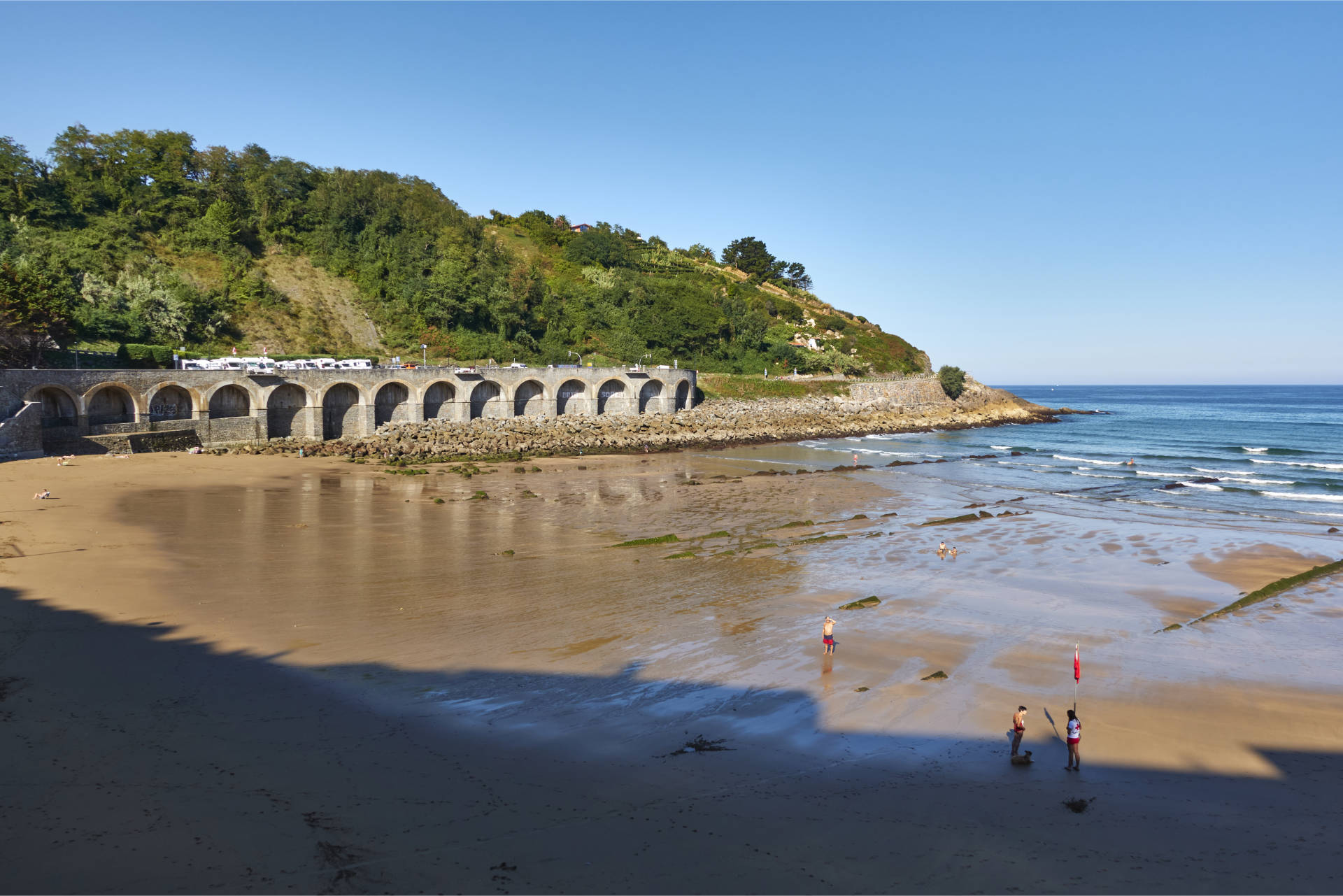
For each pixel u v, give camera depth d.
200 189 103.38
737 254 179.50
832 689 22.69
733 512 49.53
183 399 69.12
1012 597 32.84
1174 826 16.11
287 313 95.56
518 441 80.38
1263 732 20.70
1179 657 26.28
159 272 88.19
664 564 36.31
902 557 39.28
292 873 12.48
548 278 123.00
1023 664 25.30
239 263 98.19
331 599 28.75
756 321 126.06
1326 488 61.53
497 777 16.50
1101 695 22.94
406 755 17.30
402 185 123.12
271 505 46.34
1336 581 35.81
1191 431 113.25
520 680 22.27
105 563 31.30
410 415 83.00
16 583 27.94
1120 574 36.88
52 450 58.25
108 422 64.75
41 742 16.69
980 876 13.88
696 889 12.88
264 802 14.77
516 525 43.97
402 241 109.50
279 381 73.56
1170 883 13.98
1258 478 66.12
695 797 16.17
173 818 14.01
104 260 86.31
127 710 18.62
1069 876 14.08
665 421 93.50
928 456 80.94
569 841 14.14
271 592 29.17
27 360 63.00
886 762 18.45
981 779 17.80
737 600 31.20
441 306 102.06
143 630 24.25
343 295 102.81
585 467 69.44
